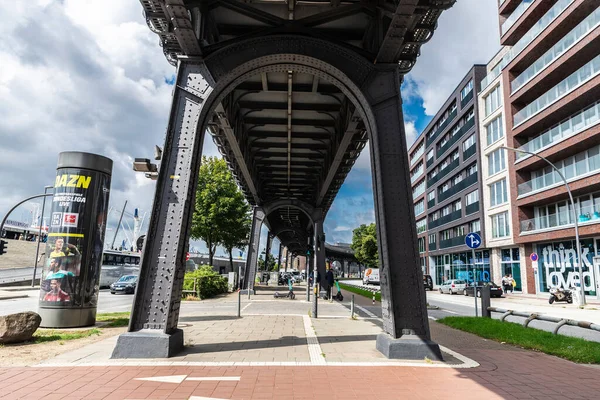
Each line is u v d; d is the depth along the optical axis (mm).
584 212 27406
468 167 44531
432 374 6234
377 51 9180
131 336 7086
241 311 15578
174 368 6332
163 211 7754
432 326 12531
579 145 27141
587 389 5586
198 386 5391
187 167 7961
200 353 7461
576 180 27078
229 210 35062
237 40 8594
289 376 5969
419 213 65875
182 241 7758
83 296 10883
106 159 11664
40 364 6535
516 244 34531
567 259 29484
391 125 8383
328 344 8547
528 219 33125
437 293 38938
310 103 17141
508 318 15812
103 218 11547
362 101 8680
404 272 7746
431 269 59219
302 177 29297
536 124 31484
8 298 24031
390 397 5086
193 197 8172
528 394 5316
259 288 35812
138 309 7352
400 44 8266
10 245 57844
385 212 7957
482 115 40156
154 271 7504
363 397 5062
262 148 22781
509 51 35375
